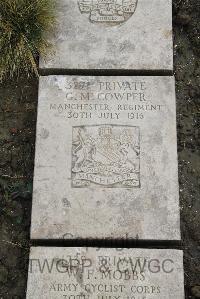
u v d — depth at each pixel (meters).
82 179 1.30
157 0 1.48
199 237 1.39
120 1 1.48
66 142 1.34
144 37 1.44
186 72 1.56
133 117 1.36
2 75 1.50
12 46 1.44
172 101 1.37
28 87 1.53
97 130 1.35
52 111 1.36
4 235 1.39
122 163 1.32
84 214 1.28
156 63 1.42
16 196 1.41
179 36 1.60
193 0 1.61
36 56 1.46
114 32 1.45
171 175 1.30
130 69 1.42
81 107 1.37
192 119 1.51
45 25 1.44
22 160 1.46
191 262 1.37
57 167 1.31
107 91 1.38
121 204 1.28
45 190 1.30
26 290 1.29
